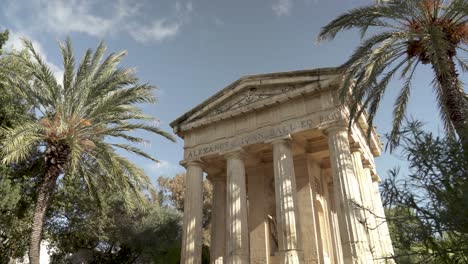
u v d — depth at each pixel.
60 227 35.09
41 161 29.64
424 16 17.58
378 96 18.42
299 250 20.28
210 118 27.06
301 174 26.59
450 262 5.59
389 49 18.06
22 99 27.75
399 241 6.22
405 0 17.30
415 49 17.97
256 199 28.36
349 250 18.47
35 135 21.27
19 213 29.59
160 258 38.56
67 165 24.95
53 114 23.20
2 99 26.22
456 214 5.37
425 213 5.83
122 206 42.00
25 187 29.34
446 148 6.01
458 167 5.75
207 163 28.14
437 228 5.57
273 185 28.30
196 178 26.55
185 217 25.41
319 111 22.58
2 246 31.20
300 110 23.48
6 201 24.08
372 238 20.94
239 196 23.73
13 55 22.55
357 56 18.23
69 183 31.50
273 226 27.08
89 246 42.59
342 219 19.33
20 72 25.27
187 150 27.77
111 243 43.38
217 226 28.70
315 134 23.27
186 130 28.36
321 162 29.38
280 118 24.08
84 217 36.00
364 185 23.42
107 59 24.44
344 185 19.88
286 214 21.02
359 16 18.55
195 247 24.36
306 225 24.91
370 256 18.30
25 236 31.20
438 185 5.86
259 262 26.00
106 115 23.41
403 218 6.17
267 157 28.98
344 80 19.47
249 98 26.27
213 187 30.50
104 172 24.58
